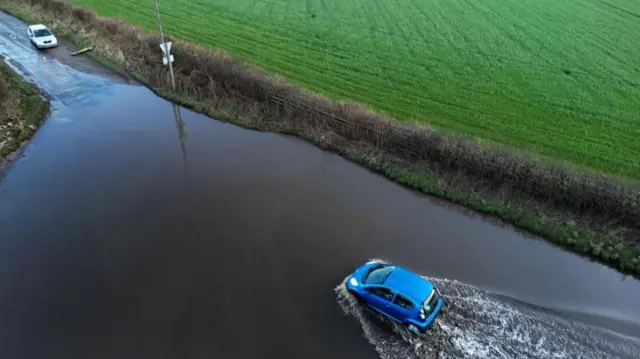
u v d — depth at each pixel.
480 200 22.91
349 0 55.09
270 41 42.38
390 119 28.25
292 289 18.00
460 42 43.12
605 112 31.30
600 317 16.88
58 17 45.12
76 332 16.11
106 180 24.39
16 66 36.09
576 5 53.53
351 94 33.28
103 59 38.28
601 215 21.42
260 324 16.56
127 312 16.92
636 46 42.31
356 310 17.23
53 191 23.42
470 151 24.30
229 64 33.25
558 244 20.70
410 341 15.99
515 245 20.72
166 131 29.20
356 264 19.20
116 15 47.34
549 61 39.28
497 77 36.34
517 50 41.44
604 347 15.47
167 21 46.59
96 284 18.06
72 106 31.62
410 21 48.38
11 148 26.64
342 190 24.20
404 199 23.64
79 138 28.14
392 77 36.09
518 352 15.20
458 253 20.08
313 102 29.80
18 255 19.34
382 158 26.19
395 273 16.97
